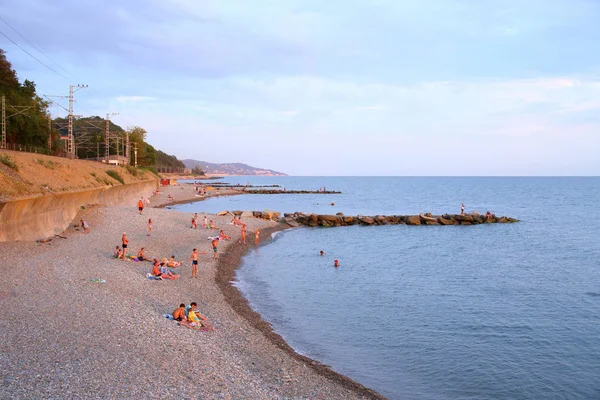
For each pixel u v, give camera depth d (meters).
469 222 76.50
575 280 36.22
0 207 32.56
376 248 51.56
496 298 30.94
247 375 17.09
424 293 31.98
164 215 58.38
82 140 140.25
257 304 28.31
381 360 20.70
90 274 27.80
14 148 71.38
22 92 91.12
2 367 14.27
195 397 14.15
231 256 42.47
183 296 26.89
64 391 13.21
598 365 20.55
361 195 166.62
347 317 26.50
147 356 16.70
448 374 19.45
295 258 44.50
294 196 153.12
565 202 131.50
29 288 23.39
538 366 20.42
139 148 159.75
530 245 54.25
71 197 47.69
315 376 18.25
